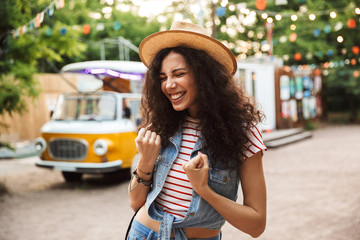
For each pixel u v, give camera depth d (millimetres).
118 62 8609
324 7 18625
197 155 1515
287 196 6301
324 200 5957
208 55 1633
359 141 13344
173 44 1703
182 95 1625
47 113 14484
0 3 6434
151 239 1689
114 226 5055
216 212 1615
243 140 1543
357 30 18828
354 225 4711
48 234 4762
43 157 7586
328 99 24656
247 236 4535
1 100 6898
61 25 8109
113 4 23406
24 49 7539
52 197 6746
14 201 6488
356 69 20922
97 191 7156
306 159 10062
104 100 7770
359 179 7383
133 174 1696
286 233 4520
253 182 1571
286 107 17094
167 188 1655
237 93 1631
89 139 7094
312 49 18656
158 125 1718
